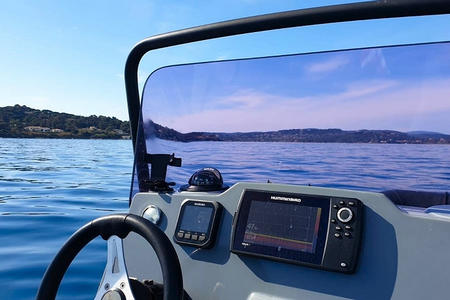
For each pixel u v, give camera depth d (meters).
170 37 1.70
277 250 1.27
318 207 1.26
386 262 1.15
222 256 1.37
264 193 1.36
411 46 1.46
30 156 24.52
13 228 5.25
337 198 1.25
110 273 1.08
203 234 1.40
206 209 1.44
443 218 1.14
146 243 1.53
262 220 1.33
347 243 1.18
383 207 1.20
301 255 1.23
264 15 1.45
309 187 1.31
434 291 1.08
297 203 1.30
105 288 1.06
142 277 1.49
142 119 1.91
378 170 1.52
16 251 4.17
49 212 6.54
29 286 3.19
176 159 1.84
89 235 1.11
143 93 1.91
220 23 1.55
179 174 1.83
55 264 1.08
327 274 1.20
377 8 1.26
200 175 1.64
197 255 1.41
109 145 43.66
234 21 1.51
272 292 1.25
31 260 3.86
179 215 1.49
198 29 1.61
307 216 1.26
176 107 1.86
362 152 1.55
